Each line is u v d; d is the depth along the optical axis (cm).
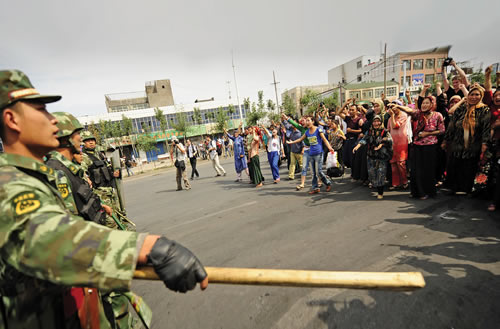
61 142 216
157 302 251
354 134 633
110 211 262
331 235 343
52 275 67
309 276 89
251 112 3644
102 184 316
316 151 547
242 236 380
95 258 67
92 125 3170
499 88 353
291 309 212
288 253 308
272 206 511
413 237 307
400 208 411
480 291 202
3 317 78
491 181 389
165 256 72
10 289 78
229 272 90
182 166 841
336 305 209
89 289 111
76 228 69
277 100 3912
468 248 266
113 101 4597
